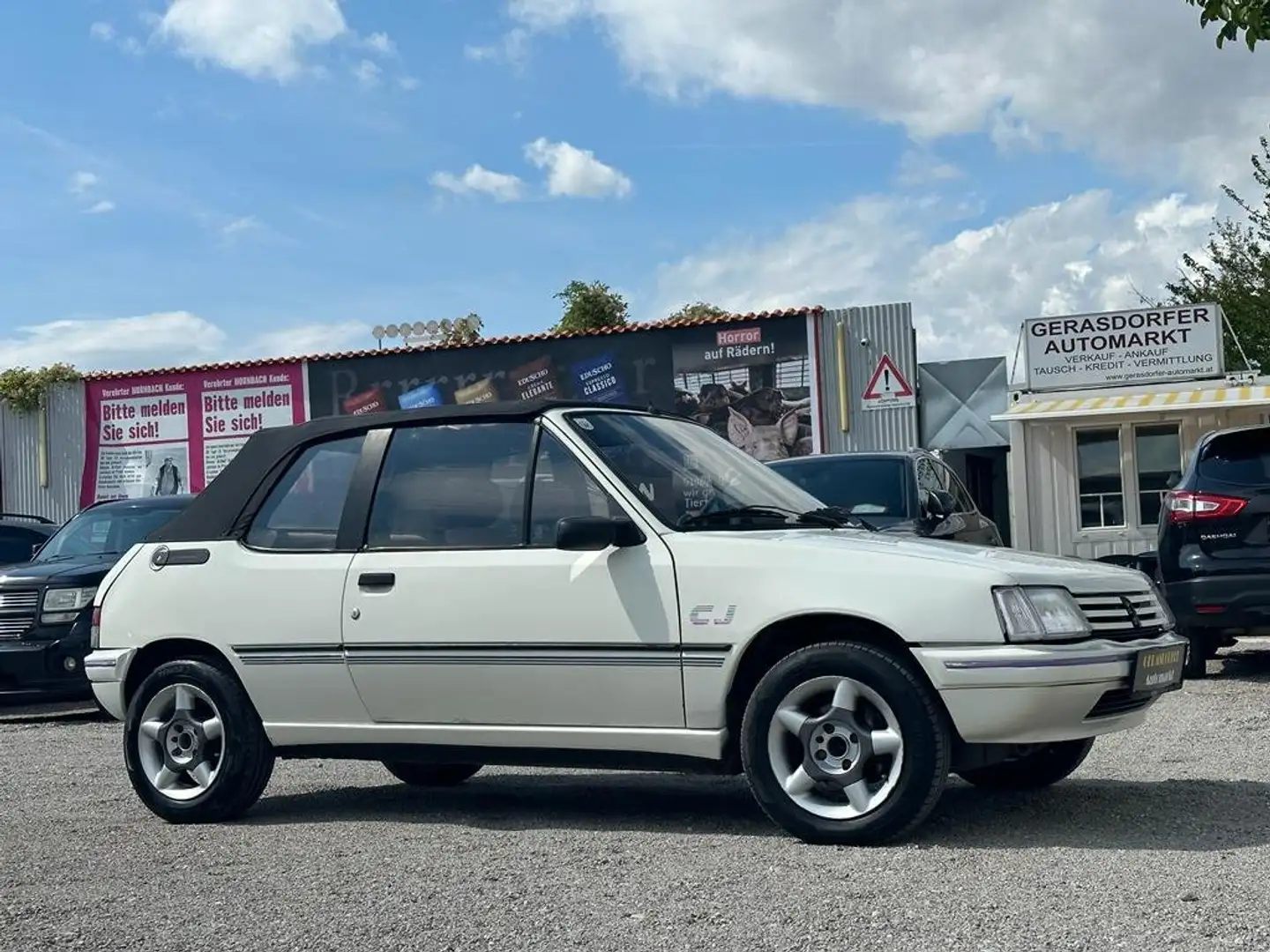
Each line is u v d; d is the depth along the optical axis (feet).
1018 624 18.34
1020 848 18.49
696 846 19.35
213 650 23.20
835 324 82.12
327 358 91.09
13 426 99.30
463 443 22.18
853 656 18.79
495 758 21.21
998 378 81.25
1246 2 29.96
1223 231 113.29
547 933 15.33
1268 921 14.84
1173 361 66.49
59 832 22.36
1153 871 17.02
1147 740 27.14
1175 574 35.45
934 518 36.42
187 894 17.76
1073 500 64.59
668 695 19.84
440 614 21.11
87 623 39.91
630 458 21.42
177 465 95.66
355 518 22.41
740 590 19.48
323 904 16.93
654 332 84.99
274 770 28.66
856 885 16.72
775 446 82.94
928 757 18.43
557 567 20.57
